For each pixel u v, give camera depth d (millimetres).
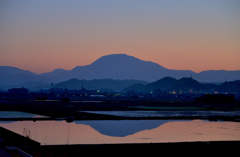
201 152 44438
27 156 30984
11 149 33969
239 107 176125
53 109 137625
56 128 74125
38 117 99312
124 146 46906
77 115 108875
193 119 99375
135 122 89750
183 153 43500
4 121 88062
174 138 60812
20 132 66375
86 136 62969
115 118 98062
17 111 125438
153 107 164750
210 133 67438
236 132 69250
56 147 44688
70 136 62531
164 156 41531
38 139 58062
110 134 66062
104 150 43906
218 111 137625
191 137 62281
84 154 41188
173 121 92812
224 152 44781
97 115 109750
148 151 44125
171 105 189625
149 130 72625
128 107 162625
